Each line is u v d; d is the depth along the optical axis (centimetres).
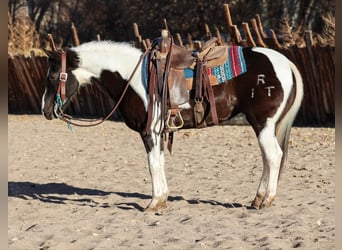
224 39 2586
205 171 1246
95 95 2305
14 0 4222
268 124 884
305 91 1912
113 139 1755
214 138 1692
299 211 898
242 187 1087
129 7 3956
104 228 838
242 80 886
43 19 4428
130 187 1129
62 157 1477
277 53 911
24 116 2386
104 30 4078
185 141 1655
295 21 3203
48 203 1008
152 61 891
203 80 880
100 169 1314
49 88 915
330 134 1692
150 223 861
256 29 1892
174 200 995
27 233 832
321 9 3138
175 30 3719
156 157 901
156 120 888
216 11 3562
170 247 750
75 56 906
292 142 1573
